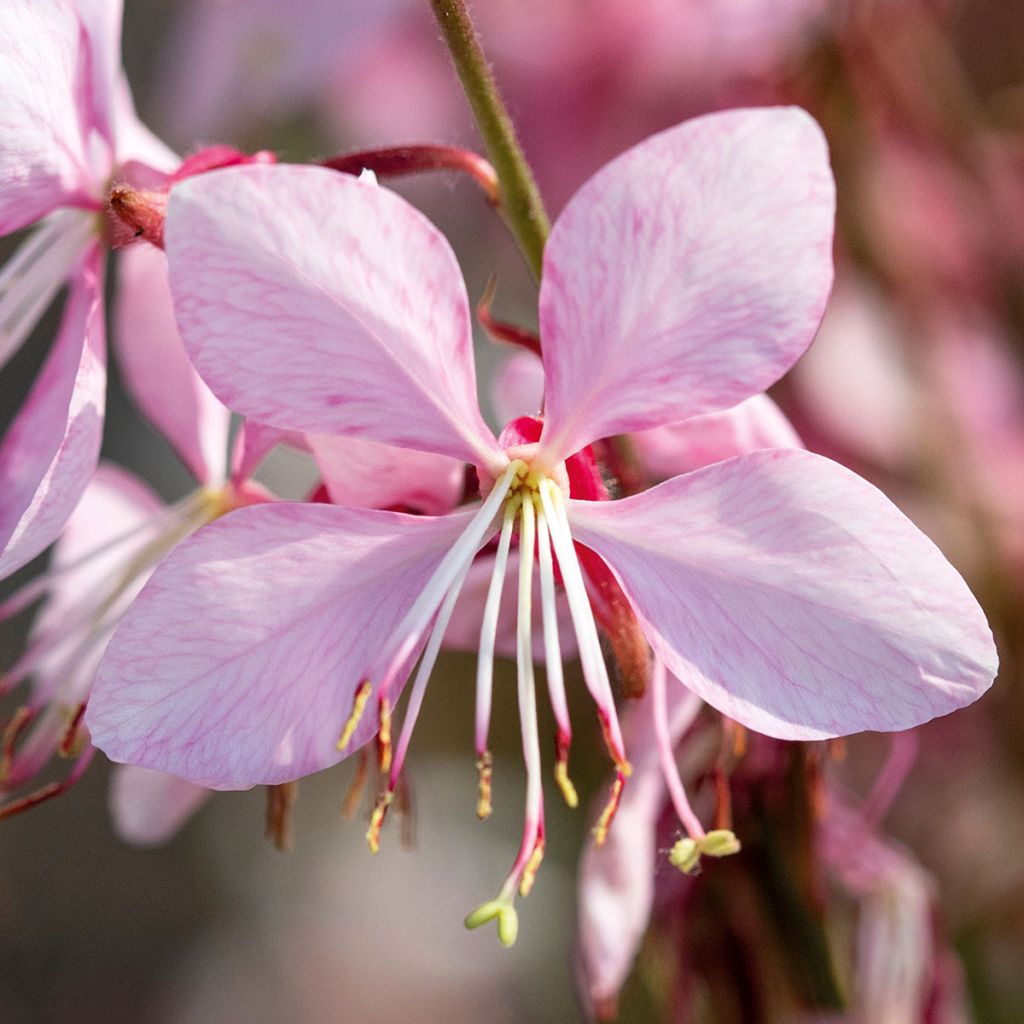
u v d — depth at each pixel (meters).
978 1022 0.21
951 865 0.22
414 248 0.16
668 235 0.16
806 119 0.15
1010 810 0.22
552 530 0.16
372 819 0.16
